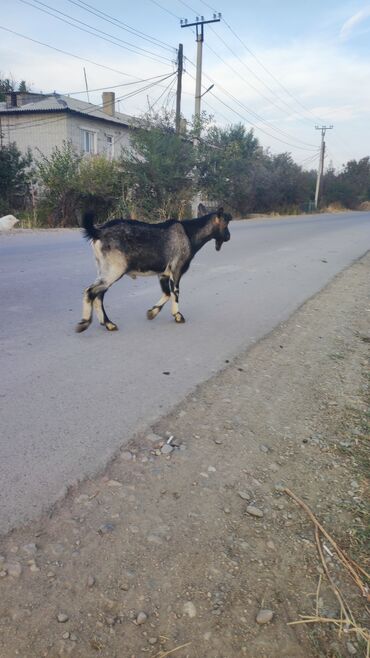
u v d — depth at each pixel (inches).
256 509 102.8
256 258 452.1
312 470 119.6
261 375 176.4
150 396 150.2
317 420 145.8
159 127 845.2
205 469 115.2
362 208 2342.5
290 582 85.9
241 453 123.7
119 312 241.3
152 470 112.7
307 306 286.0
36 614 74.7
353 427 143.0
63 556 85.7
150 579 83.0
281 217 1241.4
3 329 203.5
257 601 81.4
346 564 90.9
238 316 251.1
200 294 294.4
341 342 224.4
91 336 202.4
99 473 109.6
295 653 73.9
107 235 197.9
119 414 137.1
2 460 111.3
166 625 75.5
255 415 145.0
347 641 76.6
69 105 1013.2
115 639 72.5
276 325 241.3
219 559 88.8
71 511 96.8
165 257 212.1
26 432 124.0
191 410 143.8
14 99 1027.9
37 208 712.4
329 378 179.5
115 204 742.5
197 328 224.4
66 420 131.4
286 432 136.7
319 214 1584.6
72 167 706.8
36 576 81.0
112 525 94.0
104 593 79.4
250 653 72.9
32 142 1008.2
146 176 782.5
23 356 174.6
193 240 221.5
